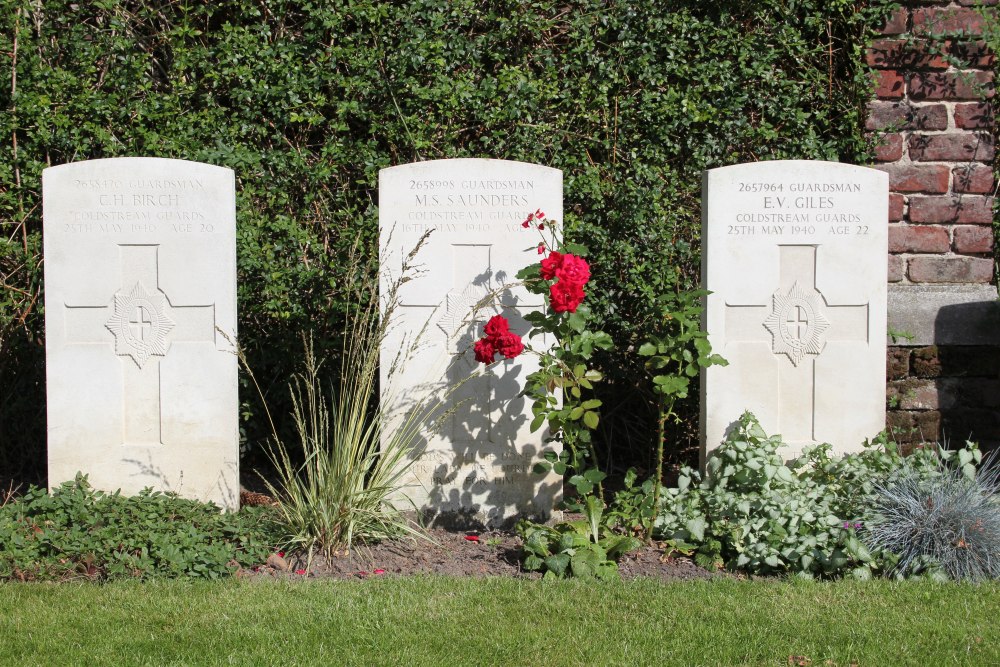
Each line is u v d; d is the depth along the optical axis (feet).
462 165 15.87
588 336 14.56
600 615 12.00
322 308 19.29
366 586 12.97
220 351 15.67
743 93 19.44
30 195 18.85
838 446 16.25
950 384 18.21
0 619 11.75
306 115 19.17
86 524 14.11
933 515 13.57
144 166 15.47
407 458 15.94
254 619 11.80
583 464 15.96
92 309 15.57
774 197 15.96
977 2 18.02
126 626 11.60
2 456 19.22
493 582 13.14
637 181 19.44
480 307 14.99
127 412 15.69
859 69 18.39
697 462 20.12
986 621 11.85
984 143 18.17
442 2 19.21
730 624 11.73
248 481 19.07
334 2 19.06
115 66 19.01
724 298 15.99
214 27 19.74
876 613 12.09
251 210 19.12
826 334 16.15
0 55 18.65
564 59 19.54
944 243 18.25
